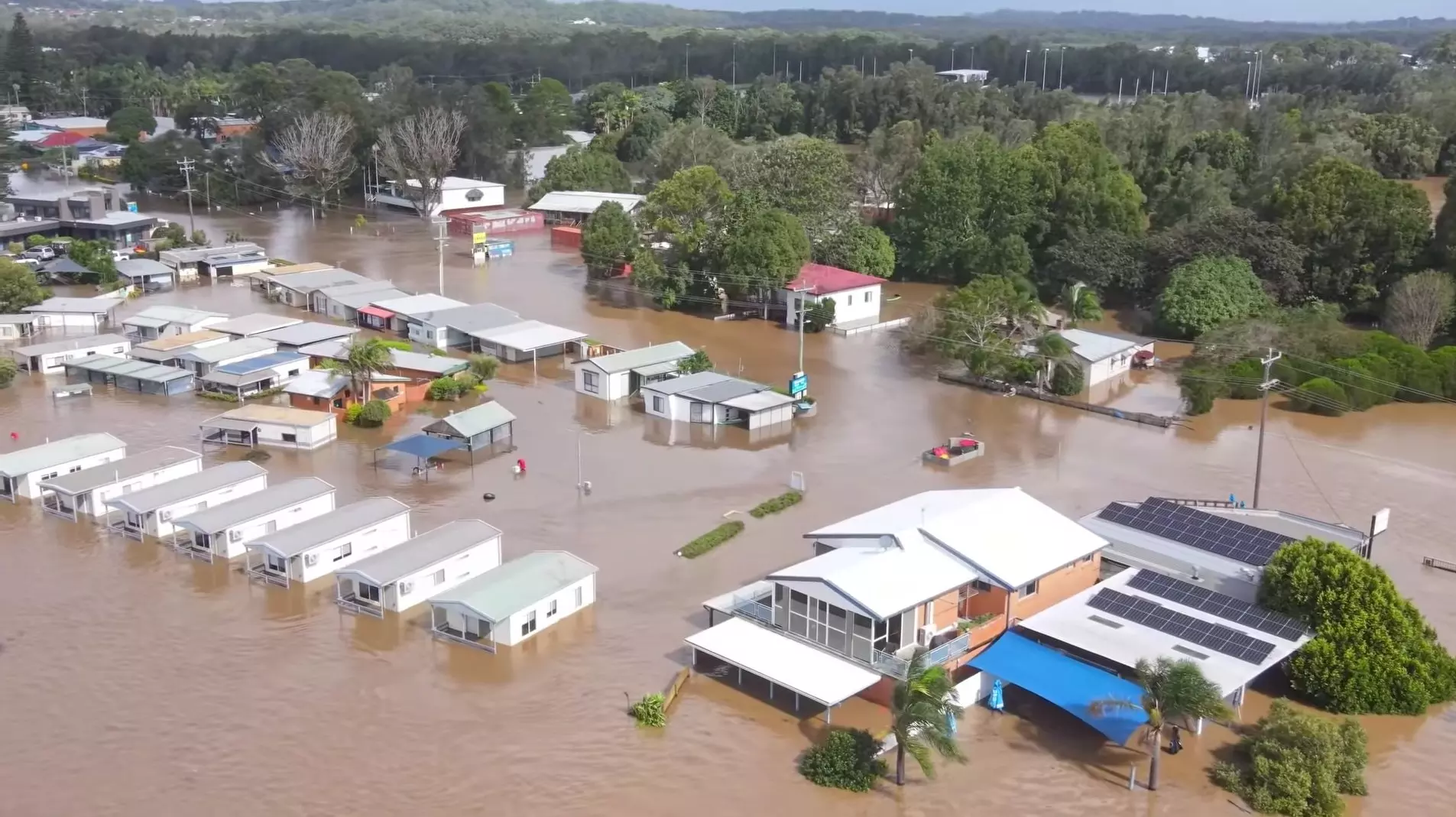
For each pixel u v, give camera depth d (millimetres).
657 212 143125
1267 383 77875
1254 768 50500
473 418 91500
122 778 51000
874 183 178375
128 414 100188
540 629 64062
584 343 119750
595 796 49969
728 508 81312
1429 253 128250
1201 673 50938
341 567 70938
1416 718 55844
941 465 89938
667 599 67750
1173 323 124188
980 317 111875
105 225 166625
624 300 143750
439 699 57344
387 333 127875
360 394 100750
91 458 84688
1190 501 77688
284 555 68000
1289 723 51125
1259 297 123000
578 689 58281
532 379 112750
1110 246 138125
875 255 145000
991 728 55094
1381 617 57000
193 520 72438
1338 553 58594
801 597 58938
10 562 71938
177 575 70375
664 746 53625
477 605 62094
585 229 152875
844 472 88562
